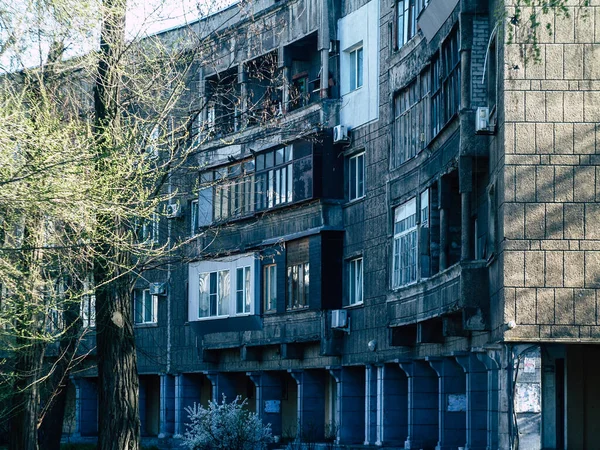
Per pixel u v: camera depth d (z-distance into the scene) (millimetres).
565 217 19641
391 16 30078
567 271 19531
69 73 18688
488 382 22750
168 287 41938
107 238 16906
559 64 19844
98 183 15531
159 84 20000
